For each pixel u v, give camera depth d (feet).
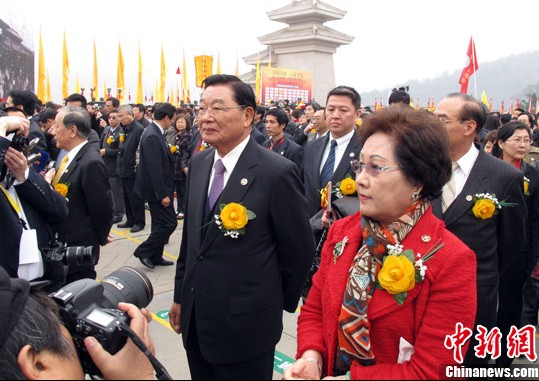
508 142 11.84
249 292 7.09
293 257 7.52
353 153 11.69
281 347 12.02
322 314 5.56
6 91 67.56
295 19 75.31
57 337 3.99
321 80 74.18
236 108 7.34
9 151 7.68
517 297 10.98
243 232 7.04
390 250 4.65
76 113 12.17
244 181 7.32
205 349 7.16
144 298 5.59
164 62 70.44
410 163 4.57
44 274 8.58
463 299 4.54
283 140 18.43
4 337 3.77
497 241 8.69
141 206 23.98
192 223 7.69
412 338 4.62
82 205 12.10
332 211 10.20
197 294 7.25
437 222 4.91
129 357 4.17
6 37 67.21
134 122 23.82
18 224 7.96
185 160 27.02
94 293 4.51
